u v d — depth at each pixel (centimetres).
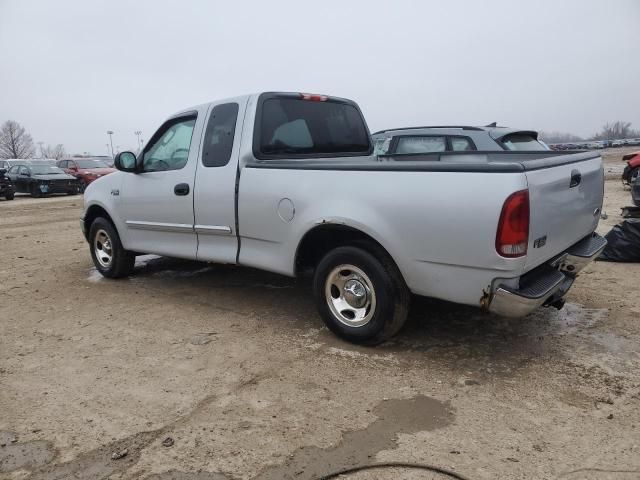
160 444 286
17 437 296
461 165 331
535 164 329
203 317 486
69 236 1016
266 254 448
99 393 344
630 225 648
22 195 2348
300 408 319
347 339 408
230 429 298
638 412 303
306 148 498
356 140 556
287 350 404
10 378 369
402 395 331
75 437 295
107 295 567
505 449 273
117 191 586
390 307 380
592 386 334
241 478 256
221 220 473
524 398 322
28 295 576
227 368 376
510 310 332
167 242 543
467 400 322
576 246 413
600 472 253
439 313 471
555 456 266
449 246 339
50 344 430
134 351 411
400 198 355
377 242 378
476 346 400
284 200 419
